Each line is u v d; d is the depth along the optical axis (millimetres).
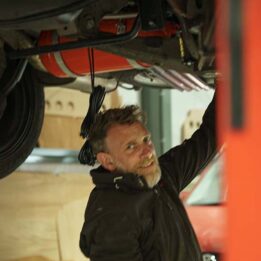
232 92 693
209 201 4066
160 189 2213
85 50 2668
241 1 691
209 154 2418
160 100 6469
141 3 2053
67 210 4680
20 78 2781
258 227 685
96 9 2080
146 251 2105
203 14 1849
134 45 2332
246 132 688
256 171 686
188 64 2336
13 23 2014
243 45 691
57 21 1979
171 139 6578
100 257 2031
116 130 2117
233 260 687
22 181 4348
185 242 2174
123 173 2105
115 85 3504
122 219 2025
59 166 4680
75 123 5020
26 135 3004
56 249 4531
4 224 4188
